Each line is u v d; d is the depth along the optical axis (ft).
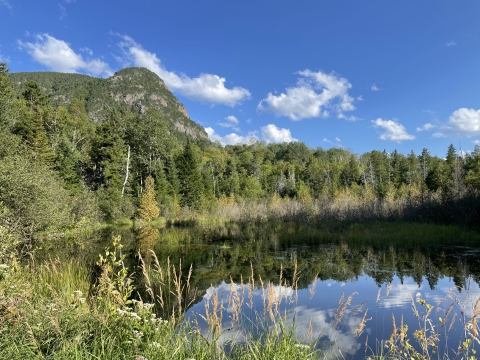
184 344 12.37
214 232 76.28
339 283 30.45
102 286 13.62
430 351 15.76
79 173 111.14
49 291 19.47
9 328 11.12
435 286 28.27
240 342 14.28
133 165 146.20
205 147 351.87
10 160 51.26
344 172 249.34
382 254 43.11
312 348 14.34
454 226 58.75
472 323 11.27
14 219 44.60
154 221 110.32
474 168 108.99
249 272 36.55
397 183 207.41
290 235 62.13
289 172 256.52
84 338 11.43
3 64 113.70
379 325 19.71
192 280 33.14
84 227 73.77
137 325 12.12
